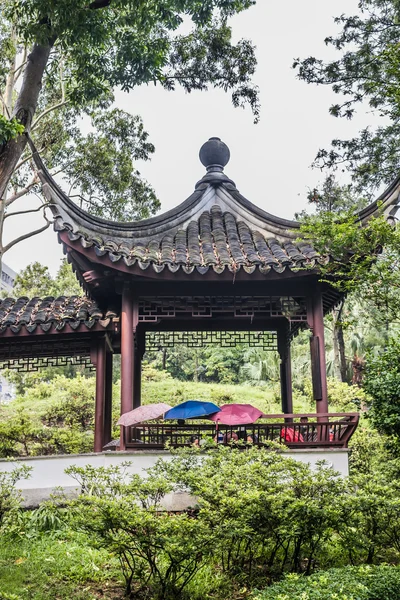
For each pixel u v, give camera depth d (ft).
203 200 38.14
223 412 31.48
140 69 38.01
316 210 70.13
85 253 31.48
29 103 30.35
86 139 64.85
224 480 21.27
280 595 16.84
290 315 34.47
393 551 23.59
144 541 18.95
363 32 49.26
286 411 42.65
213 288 34.27
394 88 26.99
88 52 37.68
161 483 20.58
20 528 25.40
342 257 28.96
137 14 35.99
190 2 35.94
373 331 71.31
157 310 38.68
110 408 42.04
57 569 22.03
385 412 32.37
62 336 36.83
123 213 66.95
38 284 99.96
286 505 20.45
